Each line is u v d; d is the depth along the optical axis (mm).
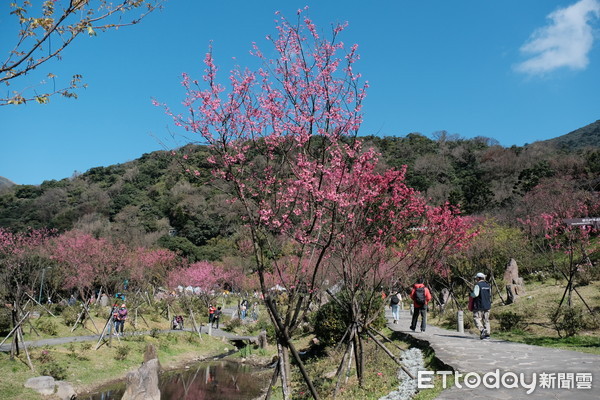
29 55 5219
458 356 9375
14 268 18766
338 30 6723
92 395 15219
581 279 20750
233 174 6121
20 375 14492
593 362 8328
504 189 58438
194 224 64312
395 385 8961
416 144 80125
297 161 6398
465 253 22859
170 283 33719
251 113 6281
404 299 28906
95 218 73938
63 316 25281
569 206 29188
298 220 6750
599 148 63625
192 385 17062
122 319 22828
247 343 25891
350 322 9172
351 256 8773
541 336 13180
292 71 6590
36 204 82812
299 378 13695
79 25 5383
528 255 26406
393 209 8719
